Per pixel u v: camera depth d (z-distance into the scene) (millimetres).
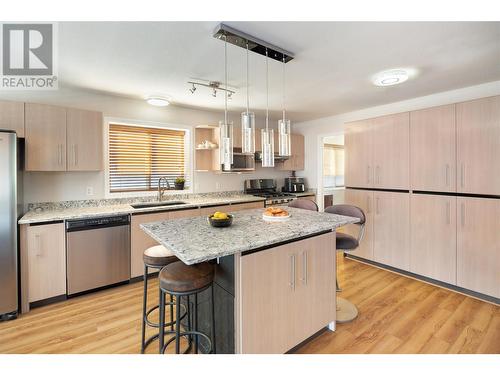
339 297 2717
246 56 2250
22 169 2668
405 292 2828
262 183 5059
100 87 3049
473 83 2975
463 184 2715
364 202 3654
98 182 3381
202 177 4332
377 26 1796
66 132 2900
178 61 2344
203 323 1957
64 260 2654
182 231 1795
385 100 3670
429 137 2977
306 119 5047
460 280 2777
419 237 3102
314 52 2178
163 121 3875
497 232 2512
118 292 2873
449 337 2043
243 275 1543
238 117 4641
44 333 2119
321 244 2020
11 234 2334
